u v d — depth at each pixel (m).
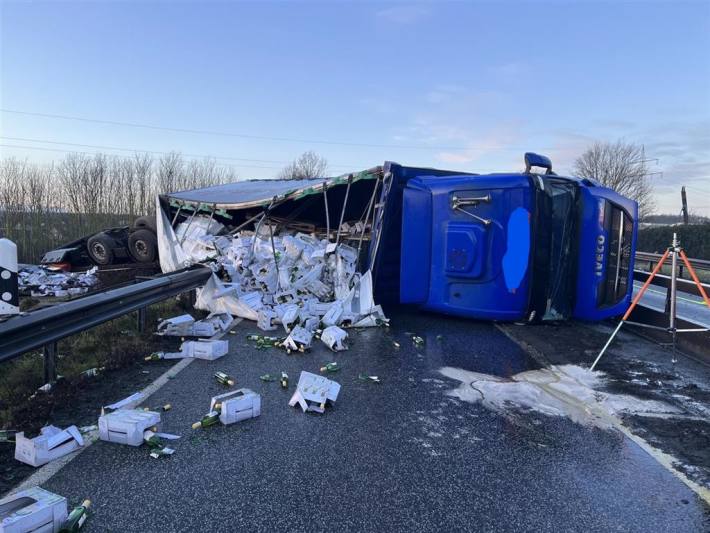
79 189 34.62
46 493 2.54
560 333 7.25
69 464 3.15
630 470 3.27
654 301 11.45
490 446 3.57
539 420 4.07
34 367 4.86
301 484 2.98
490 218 7.26
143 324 6.32
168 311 7.50
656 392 4.80
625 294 7.65
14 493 2.78
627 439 3.74
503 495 2.93
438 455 3.41
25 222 27.09
